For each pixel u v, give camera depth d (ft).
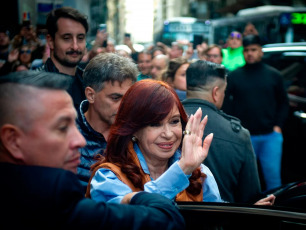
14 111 2.53
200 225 4.23
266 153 11.87
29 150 2.58
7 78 2.60
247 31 22.18
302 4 41.83
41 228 2.53
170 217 2.87
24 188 2.53
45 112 2.56
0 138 2.56
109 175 4.26
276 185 11.94
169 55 23.76
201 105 6.77
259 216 4.15
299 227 4.00
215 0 87.25
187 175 3.87
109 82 5.79
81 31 8.00
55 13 7.95
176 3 130.93
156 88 4.26
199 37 29.91
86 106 6.46
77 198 2.67
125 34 27.25
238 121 6.79
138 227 2.70
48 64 8.23
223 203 4.36
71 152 2.75
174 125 4.36
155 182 3.83
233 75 11.96
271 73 11.75
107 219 2.65
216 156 6.37
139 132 4.38
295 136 14.34
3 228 2.51
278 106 12.03
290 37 29.50
